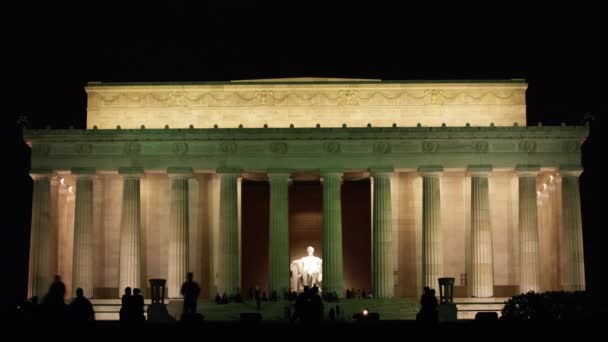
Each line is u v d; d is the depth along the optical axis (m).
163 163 115.56
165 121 120.75
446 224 119.44
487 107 120.50
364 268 128.12
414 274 118.75
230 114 120.56
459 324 62.72
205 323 64.38
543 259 123.44
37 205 115.81
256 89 120.62
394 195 119.88
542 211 124.38
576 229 114.00
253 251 129.12
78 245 115.12
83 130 115.75
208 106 120.75
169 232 115.75
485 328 61.09
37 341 56.31
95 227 119.44
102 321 65.19
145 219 119.38
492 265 115.75
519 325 62.50
